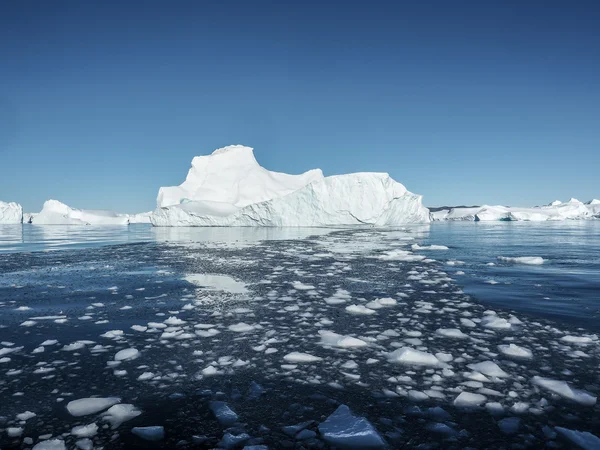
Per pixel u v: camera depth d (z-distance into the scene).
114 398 3.07
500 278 8.55
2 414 2.87
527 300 6.43
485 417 2.79
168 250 15.26
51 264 11.35
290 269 10.09
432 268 10.15
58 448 2.43
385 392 3.18
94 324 5.22
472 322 5.14
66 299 6.72
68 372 3.62
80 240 21.66
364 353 4.09
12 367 3.75
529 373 3.55
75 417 2.83
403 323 5.18
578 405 2.95
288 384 3.36
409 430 2.63
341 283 8.10
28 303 6.45
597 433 2.58
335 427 2.61
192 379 3.46
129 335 4.73
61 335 4.75
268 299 6.65
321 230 29.41
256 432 2.62
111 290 7.48
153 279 8.70
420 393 3.14
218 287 7.74
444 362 3.83
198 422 2.75
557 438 2.52
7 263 11.62
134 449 2.44
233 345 4.35
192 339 4.56
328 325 5.12
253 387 3.29
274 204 35.19
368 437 2.48
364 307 5.89
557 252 13.78
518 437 2.54
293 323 5.21
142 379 3.45
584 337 4.43
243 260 11.92
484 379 3.40
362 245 16.92
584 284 7.79
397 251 13.33
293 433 2.61
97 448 2.45
